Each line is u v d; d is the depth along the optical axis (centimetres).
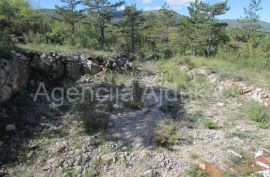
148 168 787
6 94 1027
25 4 2280
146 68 1862
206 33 3067
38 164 784
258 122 1090
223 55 2566
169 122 1053
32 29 2223
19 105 1045
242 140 941
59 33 2369
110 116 1076
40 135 905
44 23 2488
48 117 1018
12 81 1073
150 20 4066
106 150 858
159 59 2302
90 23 3022
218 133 991
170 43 3672
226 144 915
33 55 1305
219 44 3119
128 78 1597
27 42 1684
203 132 997
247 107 1212
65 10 2789
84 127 962
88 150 852
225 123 1070
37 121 978
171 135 955
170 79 1627
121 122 1038
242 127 1041
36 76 1269
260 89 1312
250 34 3738
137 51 2883
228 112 1186
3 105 1002
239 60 2162
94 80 1459
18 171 753
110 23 2978
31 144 858
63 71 1392
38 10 2636
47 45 1666
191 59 1952
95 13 2812
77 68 1473
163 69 1859
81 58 1541
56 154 826
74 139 898
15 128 913
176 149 881
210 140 943
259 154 846
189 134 980
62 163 792
